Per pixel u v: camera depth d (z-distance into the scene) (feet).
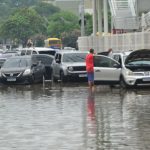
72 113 91.76
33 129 75.82
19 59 166.09
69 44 613.52
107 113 91.30
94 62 145.48
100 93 128.98
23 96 123.85
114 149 61.41
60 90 139.74
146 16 231.91
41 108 99.50
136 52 142.31
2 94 130.11
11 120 84.74
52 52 208.54
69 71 164.66
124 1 264.52
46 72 175.73
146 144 64.23
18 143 65.87
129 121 81.92
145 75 139.33
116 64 143.64
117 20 260.21
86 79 165.78
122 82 142.41
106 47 250.37
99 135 70.49
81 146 63.46
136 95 122.31
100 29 290.56
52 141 66.80
